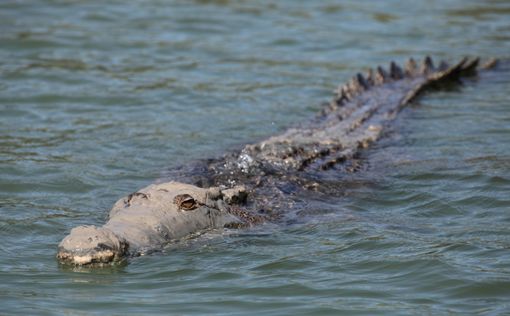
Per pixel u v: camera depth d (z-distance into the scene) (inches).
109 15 2753.4
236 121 1897.1
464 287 1062.4
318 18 2810.0
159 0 2965.1
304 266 1146.0
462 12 2906.0
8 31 2514.8
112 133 1796.3
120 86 2122.3
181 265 1141.7
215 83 2176.4
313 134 1747.0
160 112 1952.5
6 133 1774.1
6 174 1526.8
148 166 1600.6
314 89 2154.3
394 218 1342.3
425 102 2082.9
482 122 1887.3
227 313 1005.8
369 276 1110.4
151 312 1007.6
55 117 1893.5
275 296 1054.4
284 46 2517.2
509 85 2226.9
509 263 1127.0
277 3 2974.9
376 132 1793.8
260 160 1535.4
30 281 1087.6
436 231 1270.9
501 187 1457.9
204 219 1246.9
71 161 1612.9
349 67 2352.4
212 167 1528.1
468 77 2310.5
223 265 1146.7
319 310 1011.9
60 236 1255.5
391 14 2871.6
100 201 1412.4
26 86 2090.3
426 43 2586.1
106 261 1110.4
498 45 2578.7
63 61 2299.5
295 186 1454.2
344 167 1582.2
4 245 1215.6
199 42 2529.5
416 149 1710.1
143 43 2495.1
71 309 1013.2
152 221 1192.2
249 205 1357.0
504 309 1000.9
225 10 2876.5
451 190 1460.4
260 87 2158.0
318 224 1309.1
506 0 3041.3
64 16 2711.6
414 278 1097.4
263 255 1182.3
